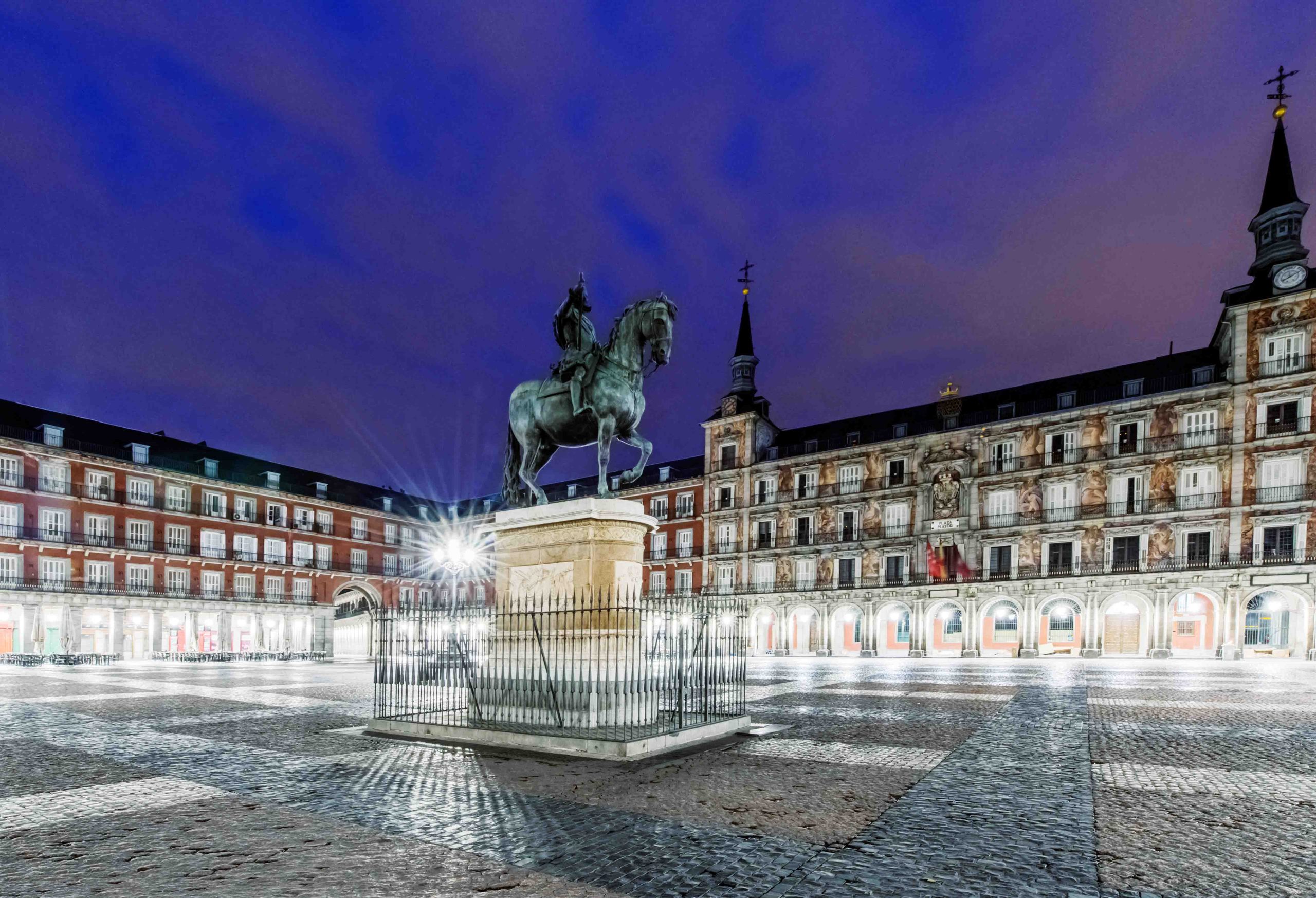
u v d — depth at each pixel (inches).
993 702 589.6
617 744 331.6
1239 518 1530.5
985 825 230.5
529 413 452.4
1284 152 1669.5
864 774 303.6
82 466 1908.2
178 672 1108.5
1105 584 1635.1
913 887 179.2
